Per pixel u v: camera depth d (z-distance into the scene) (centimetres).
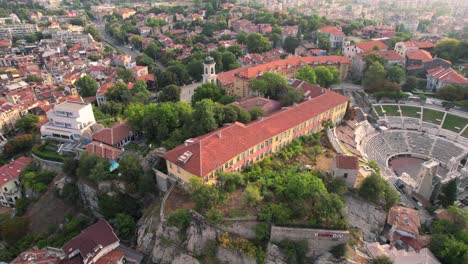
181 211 8369
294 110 11900
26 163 12938
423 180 11281
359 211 9544
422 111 16212
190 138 10594
